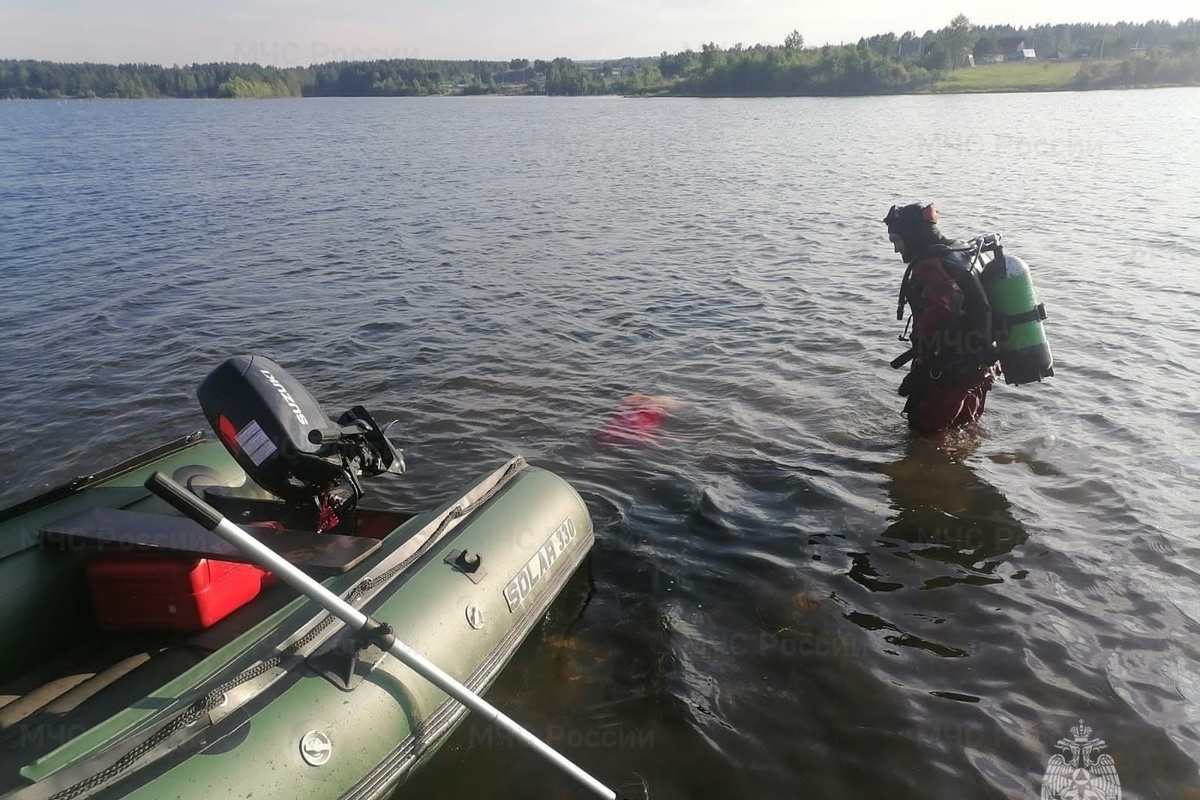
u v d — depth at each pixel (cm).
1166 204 1650
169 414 666
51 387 725
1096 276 1062
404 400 690
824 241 1358
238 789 247
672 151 3219
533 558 396
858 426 621
